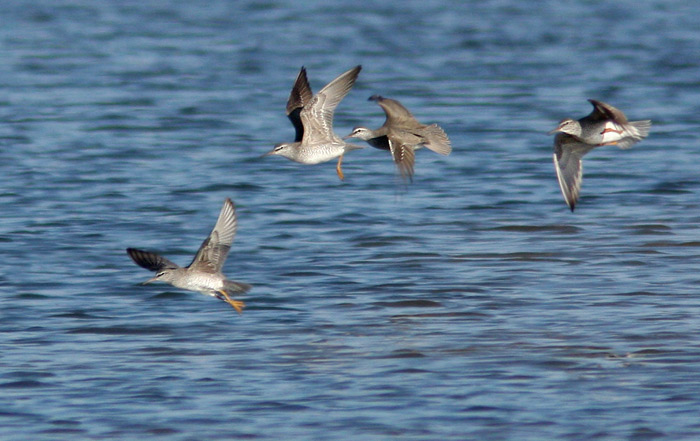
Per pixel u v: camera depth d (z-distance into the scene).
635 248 24.45
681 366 17.02
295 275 22.41
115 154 34.22
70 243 24.73
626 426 14.83
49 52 51.31
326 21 61.38
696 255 23.80
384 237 25.45
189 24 59.94
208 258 14.67
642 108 41.62
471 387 16.27
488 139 36.72
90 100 42.09
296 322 19.47
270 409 15.52
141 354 17.80
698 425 14.84
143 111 40.56
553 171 32.50
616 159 34.25
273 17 62.44
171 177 31.59
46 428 14.91
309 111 18.88
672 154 34.75
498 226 26.55
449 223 26.83
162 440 14.55
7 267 22.77
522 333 18.72
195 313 20.05
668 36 57.09
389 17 62.84
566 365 17.14
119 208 28.08
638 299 20.61
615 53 52.94
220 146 35.75
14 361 17.38
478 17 63.25
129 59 50.31
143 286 21.64
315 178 31.95
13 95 42.47
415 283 21.81
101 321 19.45
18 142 35.31
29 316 19.69
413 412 15.38
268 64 49.91
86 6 64.94
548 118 39.94
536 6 67.19
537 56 52.31
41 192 29.52
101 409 15.55
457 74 48.16
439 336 18.62
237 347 18.12
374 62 50.66
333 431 14.77
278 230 26.09
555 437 14.52
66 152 34.28
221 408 15.57
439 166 33.22
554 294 21.03
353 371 17.02
